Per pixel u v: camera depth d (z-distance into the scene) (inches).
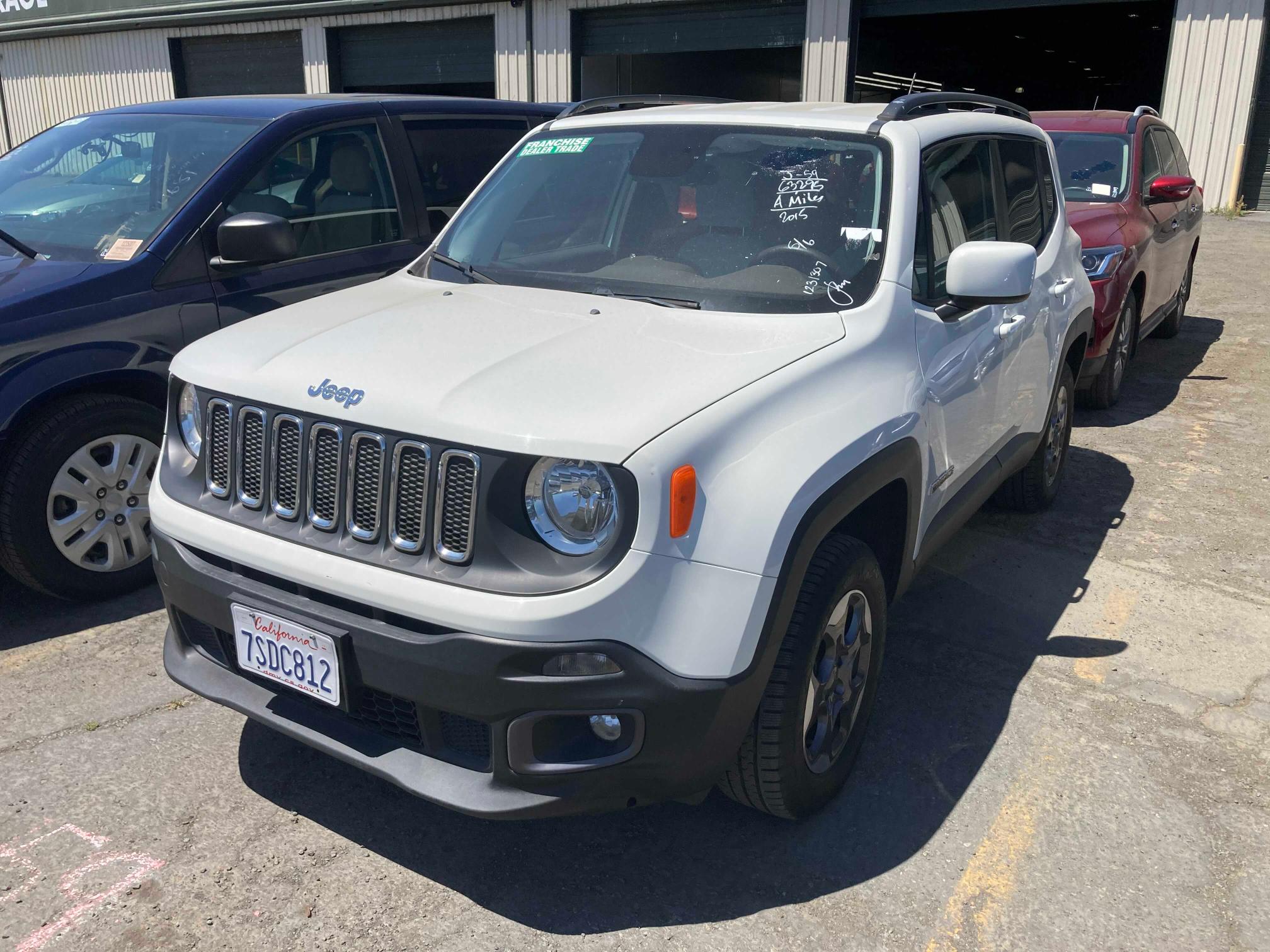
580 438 87.0
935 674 144.4
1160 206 296.0
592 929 98.3
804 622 100.9
